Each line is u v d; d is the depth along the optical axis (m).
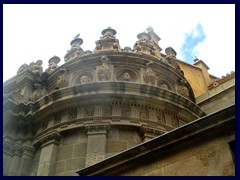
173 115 17.41
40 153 16.19
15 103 18.06
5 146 16.80
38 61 22.22
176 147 9.07
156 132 15.95
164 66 19.25
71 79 18.42
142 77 18.00
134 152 9.52
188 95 19.98
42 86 20.00
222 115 8.49
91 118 15.97
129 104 16.56
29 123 17.64
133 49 20.05
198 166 8.40
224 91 21.50
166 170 8.85
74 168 14.59
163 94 16.94
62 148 15.67
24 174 15.85
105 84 16.48
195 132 8.80
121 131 15.76
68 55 20.45
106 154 14.66
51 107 17.03
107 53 18.50
